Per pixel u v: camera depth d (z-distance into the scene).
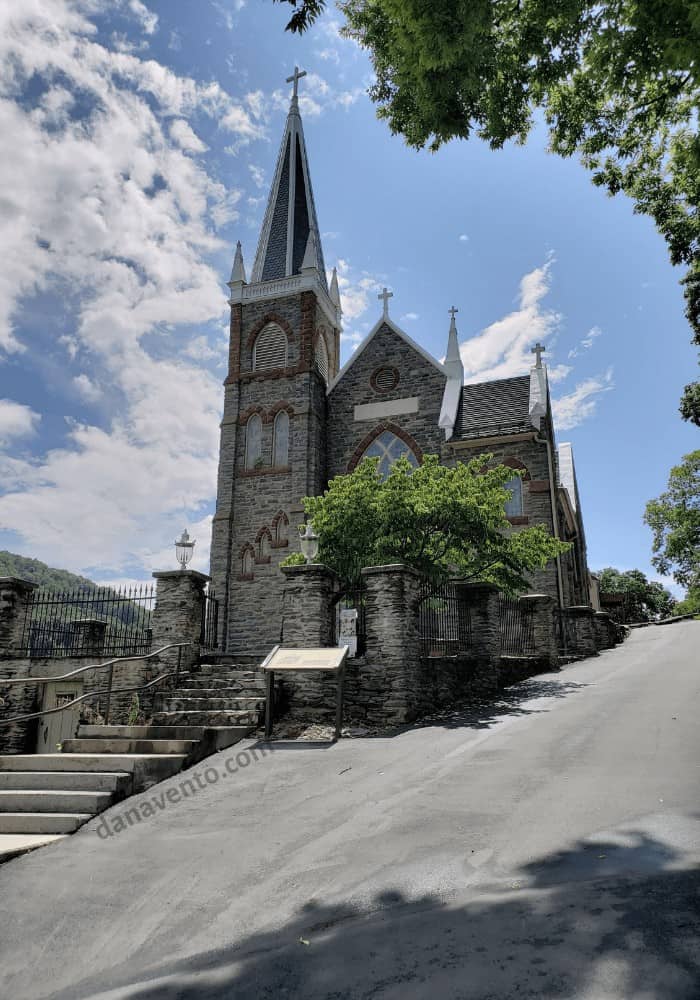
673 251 13.35
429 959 4.05
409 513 16.41
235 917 5.12
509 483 26.72
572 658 22.20
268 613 28.59
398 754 9.49
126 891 5.84
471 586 16.41
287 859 6.11
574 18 8.21
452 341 30.75
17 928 5.36
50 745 14.45
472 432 27.80
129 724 12.12
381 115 9.99
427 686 13.24
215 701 12.23
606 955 3.83
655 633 35.00
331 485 18.50
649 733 9.74
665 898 4.48
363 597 13.47
